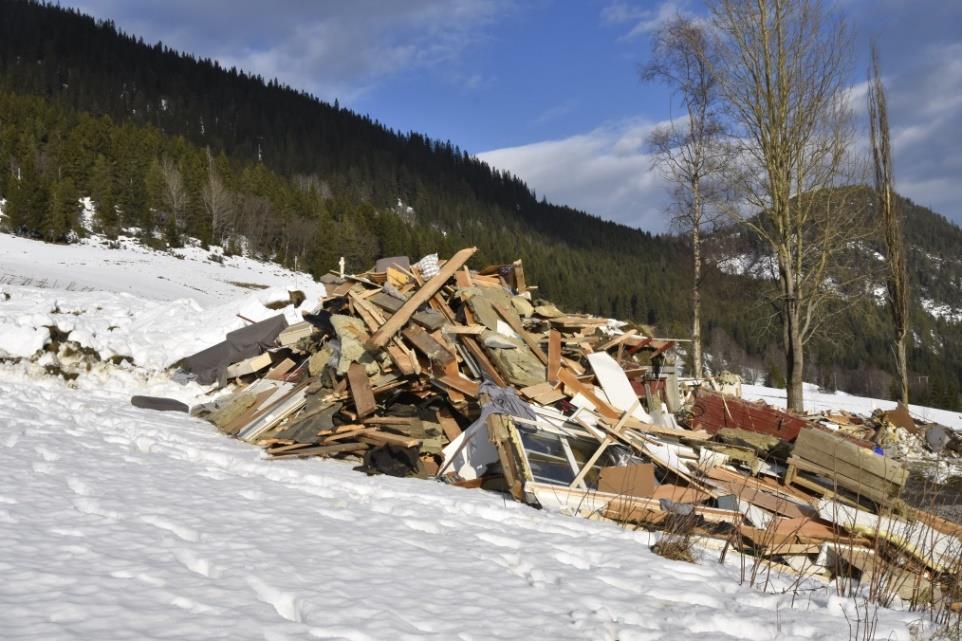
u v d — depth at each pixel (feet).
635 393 42.68
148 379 52.42
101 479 24.03
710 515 28.04
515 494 27.99
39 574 14.38
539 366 38.04
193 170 302.25
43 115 346.54
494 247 376.48
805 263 70.49
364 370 37.70
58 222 219.00
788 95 69.26
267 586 15.11
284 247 291.99
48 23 602.44
